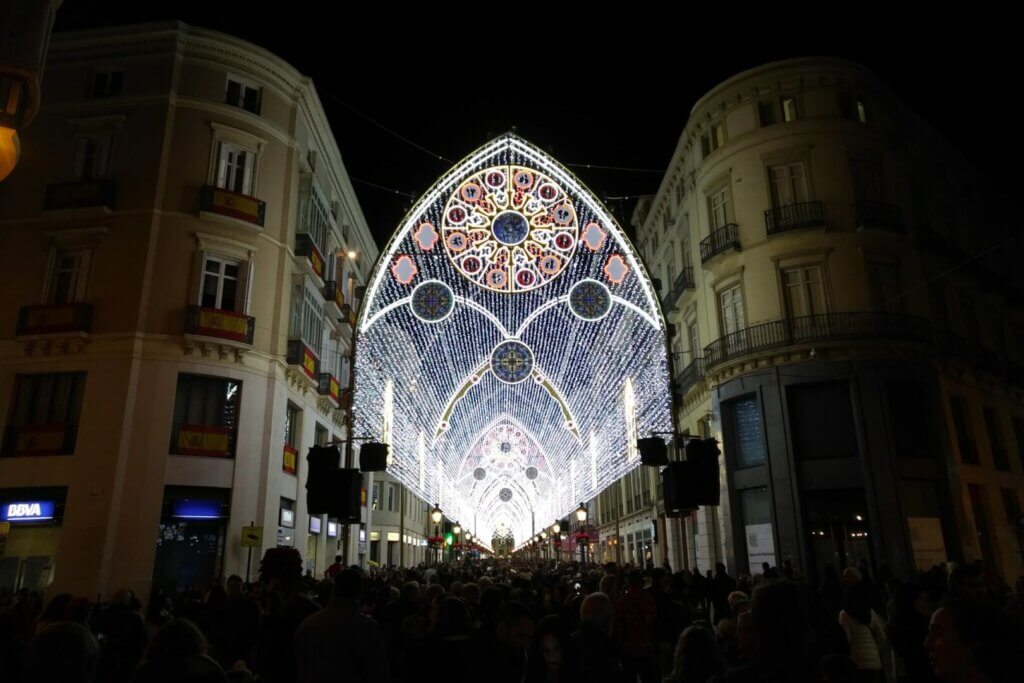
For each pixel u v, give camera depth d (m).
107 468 18.39
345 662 4.52
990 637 2.80
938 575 11.86
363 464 13.00
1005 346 27.92
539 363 29.86
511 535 106.75
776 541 20.73
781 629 2.65
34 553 18.25
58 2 10.12
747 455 22.50
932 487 20.81
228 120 21.80
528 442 48.75
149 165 20.80
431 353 26.95
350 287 31.66
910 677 6.66
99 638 6.85
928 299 22.78
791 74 23.72
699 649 4.47
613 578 8.37
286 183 22.95
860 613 7.48
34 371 19.44
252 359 20.86
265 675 5.30
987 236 29.17
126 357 19.27
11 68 9.24
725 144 24.50
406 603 8.48
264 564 6.30
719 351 23.75
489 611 5.58
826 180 22.61
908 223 23.12
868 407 20.38
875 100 23.94
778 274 22.33
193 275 20.41
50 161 21.19
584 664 4.59
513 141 14.66
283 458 22.03
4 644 5.22
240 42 22.28
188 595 12.23
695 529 27.22
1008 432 25.75
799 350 21.20
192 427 19.38
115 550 17.92
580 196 14.86
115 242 20.25
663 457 13.24
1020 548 23.59
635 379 23.91
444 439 37.34
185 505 18.95
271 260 21.98
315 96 24.58
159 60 21.67
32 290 20.19
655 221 33.22
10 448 18.98
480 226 17.58
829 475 20.47
